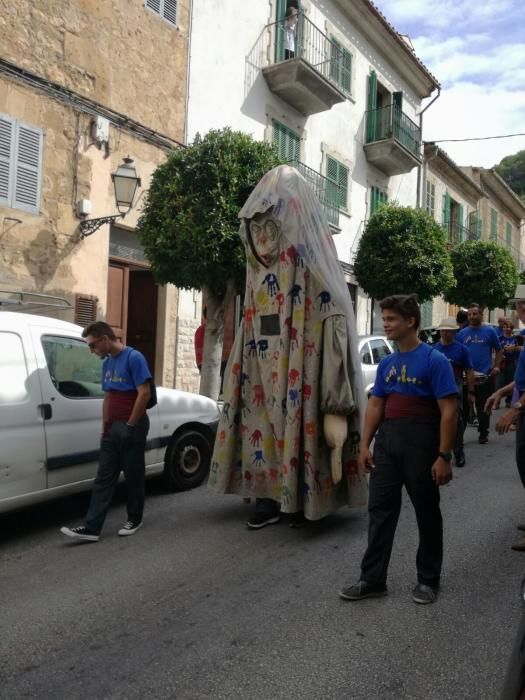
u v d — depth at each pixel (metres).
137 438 4.86
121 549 4.62
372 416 3.77
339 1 17.00
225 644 3.13
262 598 3.70
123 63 10.73
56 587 3.93
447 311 25.86
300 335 4.93
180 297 12.05
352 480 5.09
